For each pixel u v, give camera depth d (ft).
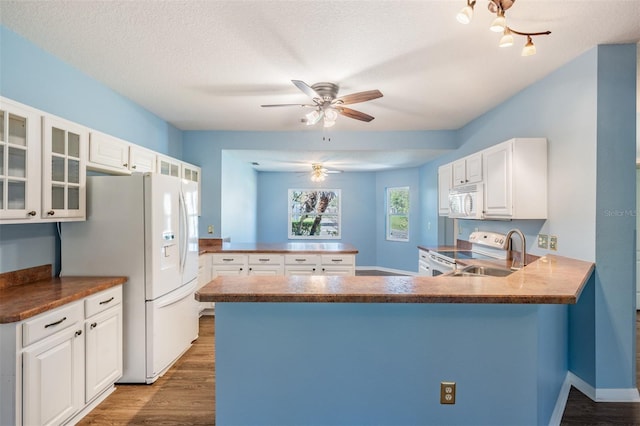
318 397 5.00
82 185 7.45
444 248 13.10
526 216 8.31
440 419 4.99
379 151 14.51
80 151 7.35
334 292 4.56
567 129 7.71
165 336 8.35
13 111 5.70
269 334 4.95
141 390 7.53
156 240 7.95
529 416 4.95
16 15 5.89
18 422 5.04
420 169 19.83
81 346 6.29
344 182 23.17
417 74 8.32
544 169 8.31
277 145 14.19
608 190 6.91
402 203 21.56
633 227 6.93
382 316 4.97
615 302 6.94
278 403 4.98
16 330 5.02
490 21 6.03
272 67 7.97
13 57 6.45
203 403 7.02
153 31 6.43
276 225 23.27
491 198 9.29
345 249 13.30
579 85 7.38
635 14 5.85
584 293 7.25
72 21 6.10
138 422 6.34
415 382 4.99
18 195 6.01
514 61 7.63
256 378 4.97
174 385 7.76
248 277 5.54
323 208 23.27
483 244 11.17
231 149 14.17
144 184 7.81
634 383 6.97
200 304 12.72
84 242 7.80
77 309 6.20
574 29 6.33
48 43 6.88
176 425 6.26
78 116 8.14
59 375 5.76
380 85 9.05
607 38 6.65
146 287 7.79
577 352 7.47
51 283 6.96
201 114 11.79
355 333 4.97
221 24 6.19
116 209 7.80
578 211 7.39
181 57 7.50
